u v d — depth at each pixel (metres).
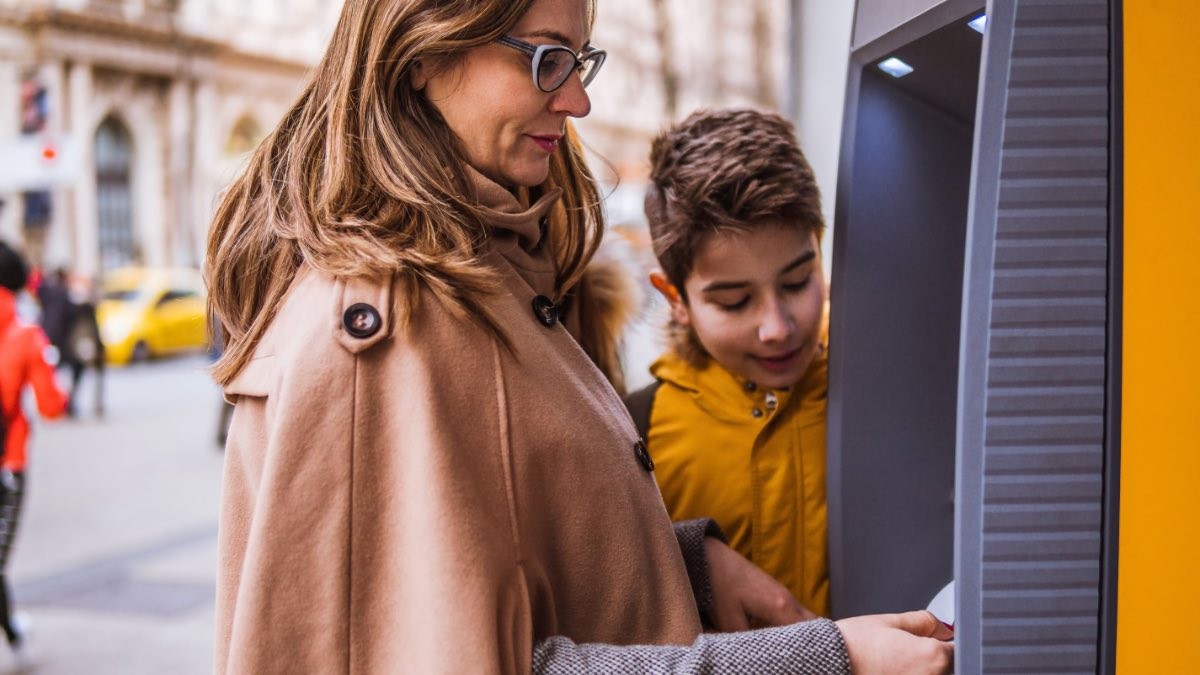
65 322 10.92
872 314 1.11
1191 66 0.75
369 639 0.83
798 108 3.09
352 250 0.85
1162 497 0.76
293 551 0.82
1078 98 0.75
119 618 4.46
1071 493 0.76
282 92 26.17
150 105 23.78
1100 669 0.77
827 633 0.87
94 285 16.34
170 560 5.42
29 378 3.63
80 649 4.08
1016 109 0.75
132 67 23.14
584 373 0.96
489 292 0.87
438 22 0.87
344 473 0.83
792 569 1.20
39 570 5.29
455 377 0.85
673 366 1.26
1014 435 0.76
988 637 0.77
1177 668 0.77
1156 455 0.76
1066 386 0.76
